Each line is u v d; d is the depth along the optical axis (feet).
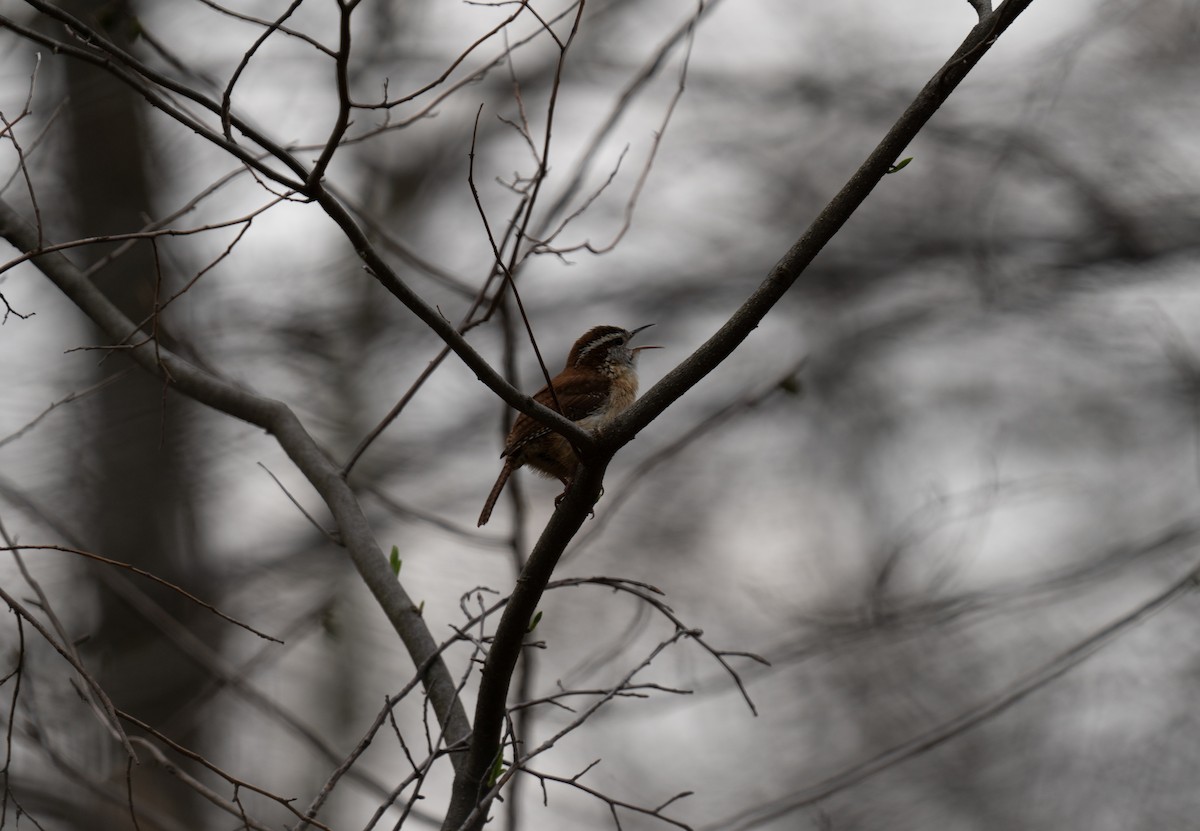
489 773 19.85
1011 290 59.26
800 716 51.24
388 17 58.65
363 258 17.13
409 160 61.93
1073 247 60.54
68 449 45.85
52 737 33.27
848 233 63.46
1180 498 51.24
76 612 44.65
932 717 50.98
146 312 42.78
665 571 55.62
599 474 18.85
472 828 18.47
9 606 16.72
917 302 62.75
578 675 28.81
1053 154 58.39
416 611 22.93
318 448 25.68
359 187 61.93
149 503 46.42
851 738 51.31
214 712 44.96
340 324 56.44
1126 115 58.80
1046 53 51.03
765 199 63.62
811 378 60.39
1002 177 57.00
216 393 26.22
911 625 38.91
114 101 47.85
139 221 47.09
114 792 31.58
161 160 48.14
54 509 43.80
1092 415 56.75
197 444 47.88
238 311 52.60
